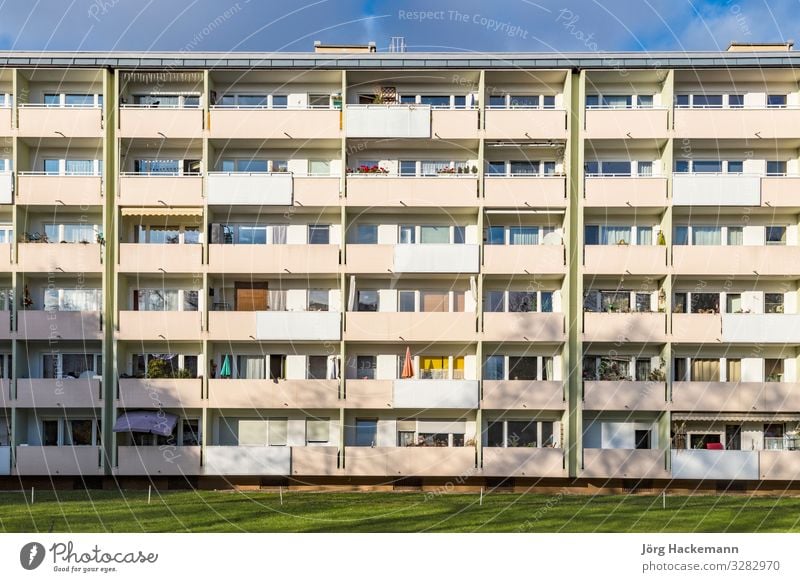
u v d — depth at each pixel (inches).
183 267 1230.3
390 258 1233.4
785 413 1218.6
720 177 1219.9
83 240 1286.9
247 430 1272.1
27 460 1190.9
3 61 1230.9
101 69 1238.9
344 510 1021.2
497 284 1289.4
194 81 1289.4
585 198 1229.7
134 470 1197.7
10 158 1300.4
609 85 1299.2
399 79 1278.3
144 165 1293.1
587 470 1200.8
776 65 1229.1
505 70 1240.2
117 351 1223.5
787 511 1035.9
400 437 1270.9
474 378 1278.3
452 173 1270.9
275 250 1235.9
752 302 1285.7
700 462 1193.4
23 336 1211.9
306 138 1238.3
